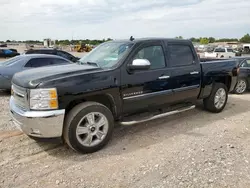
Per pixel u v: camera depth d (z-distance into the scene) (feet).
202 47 148.97
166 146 13.12
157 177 10.09
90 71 12.48
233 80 20.43
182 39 16.93
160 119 17.90
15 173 10.39
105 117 12.61
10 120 17.35
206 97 18.93
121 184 9.63
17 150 12.55
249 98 26.89
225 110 20.76
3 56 94.89
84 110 11.80
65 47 186.60
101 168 10.84
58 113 11.09
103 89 12.43
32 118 10.89
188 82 16.69
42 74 11.92
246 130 15.74
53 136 11.38
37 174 10.34
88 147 12.14
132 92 13.69
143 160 11.53
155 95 14.75
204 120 17.79
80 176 10.19
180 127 16.20
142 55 14.33
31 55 28.07
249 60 30.96
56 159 11.69
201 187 9.38
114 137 14.39
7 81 26.11
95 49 16.94
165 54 15.47
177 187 9.39
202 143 13.50
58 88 11.09
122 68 13.25
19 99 12.01
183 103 17.66
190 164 11.12
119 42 15.51
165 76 15.12
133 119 14.69
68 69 12.84
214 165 11.03
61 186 9.50
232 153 12.27
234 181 9.77
